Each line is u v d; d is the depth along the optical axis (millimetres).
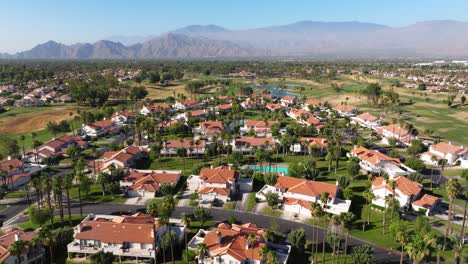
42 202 121750
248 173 136250
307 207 110750
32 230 102812
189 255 86812
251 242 85750
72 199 124688
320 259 88625
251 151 168750
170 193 123688
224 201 120938
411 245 70625
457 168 148750
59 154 169375
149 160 162625
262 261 82500
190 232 101188
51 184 106438
